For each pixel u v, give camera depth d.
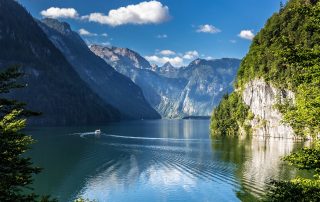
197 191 69.06
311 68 18.84
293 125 21.44
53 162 102.00
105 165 98.06
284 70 174.38
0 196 19.73
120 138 175.00
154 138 177.12
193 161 101.00
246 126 197.25
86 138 172.12
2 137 21.00
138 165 97.94
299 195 18.25
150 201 64.19
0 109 22.27
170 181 78.31
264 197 59.88
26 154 115.69
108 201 64.56
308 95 19.95
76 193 69.56
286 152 114.00
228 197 63.22
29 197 21.08
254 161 96.50
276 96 173.62
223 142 154.75
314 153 19.23
